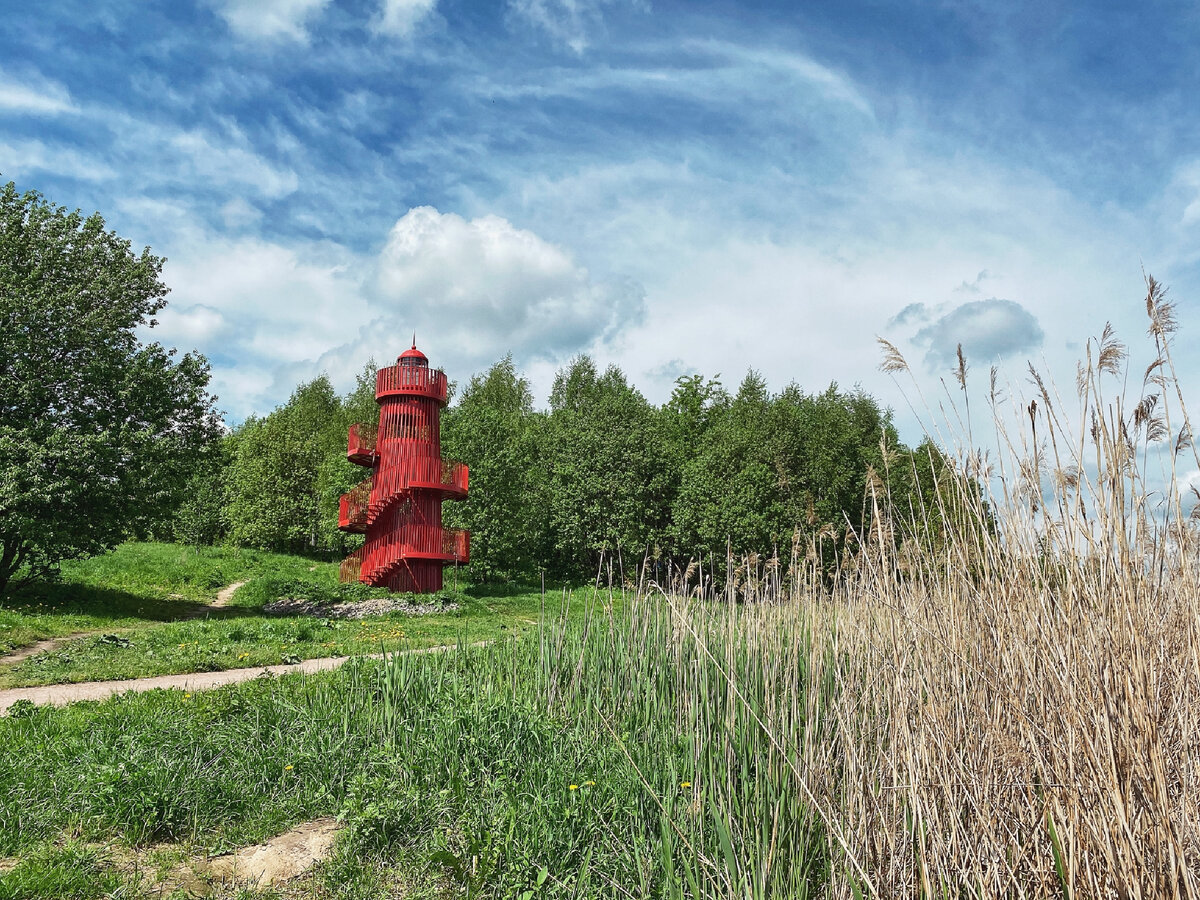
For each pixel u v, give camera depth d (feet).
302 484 155.43
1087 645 10.93
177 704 26.78
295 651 45.32
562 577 126.82
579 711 25.44
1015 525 13.01
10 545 68.03
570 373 207.62
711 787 16.90
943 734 12.53
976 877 11.32
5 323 67.67
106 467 67.41
